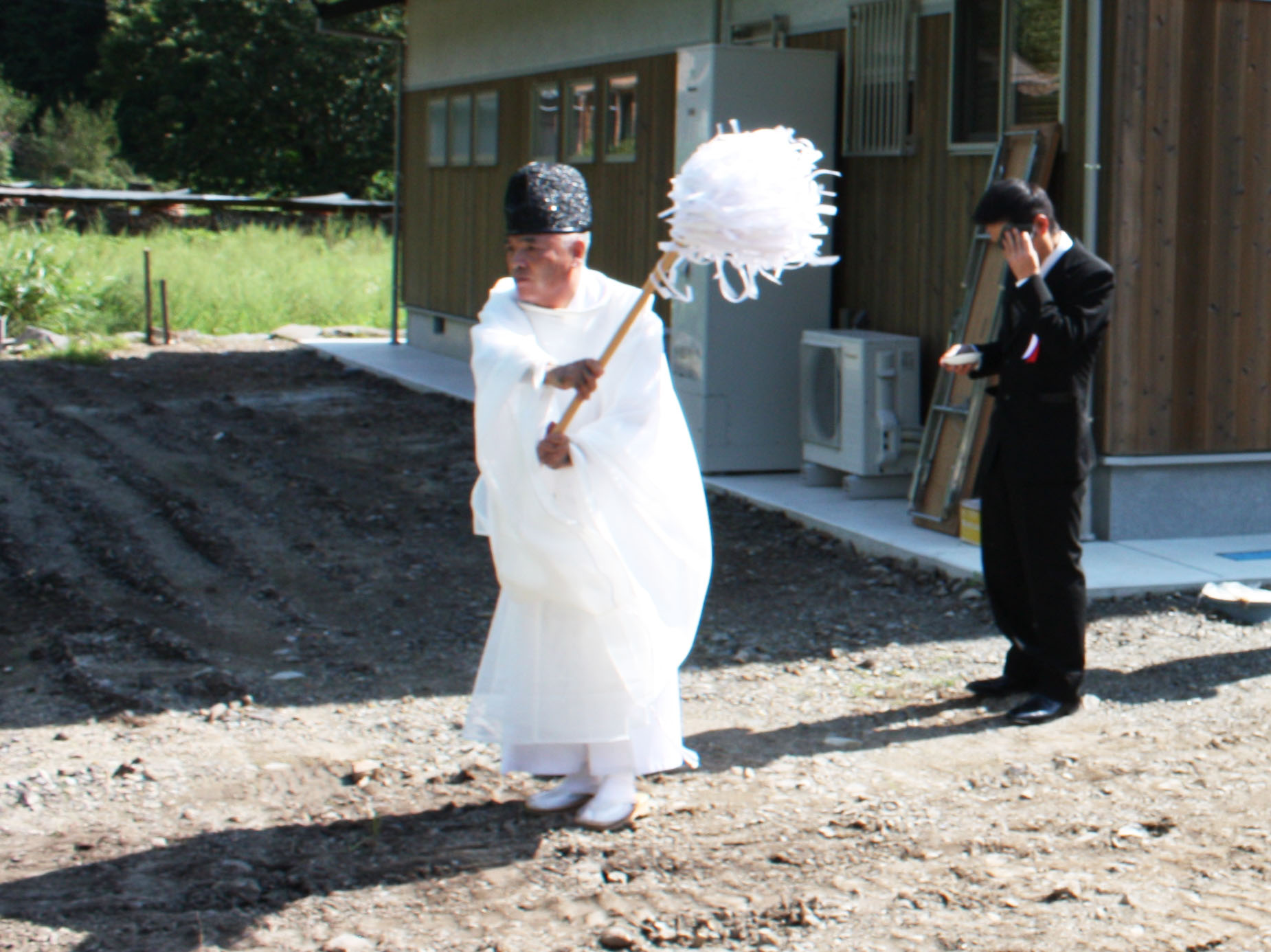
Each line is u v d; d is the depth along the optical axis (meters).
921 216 8.52
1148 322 7.14
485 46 14.57
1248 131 7.18
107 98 52.88
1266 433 7.46
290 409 12.96
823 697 5.41
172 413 12.73
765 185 3.40
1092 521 7.35
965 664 5.80
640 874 3.86
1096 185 7.02
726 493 8.84
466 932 3.54
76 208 33.25
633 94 11.59
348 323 21.09
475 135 14.93
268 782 4.57
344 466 10.41
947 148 8.26
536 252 3.85
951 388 7.71
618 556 3.86
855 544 7.61
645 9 11.38
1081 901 3.64
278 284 22.16
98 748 4.88
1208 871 3.82
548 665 3.97
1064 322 4.73
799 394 9.24
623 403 3.84
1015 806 4.31
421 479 9.95
